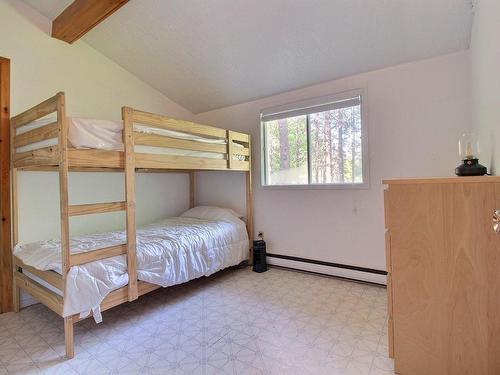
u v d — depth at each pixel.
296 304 2.47
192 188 4.29
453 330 1.36
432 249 1.40
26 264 2.16
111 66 3.32
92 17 2.54
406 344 1.48
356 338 1.91
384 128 2.80
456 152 2.47
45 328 2.17
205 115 4.19
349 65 2.81
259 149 3.67
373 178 2.87
